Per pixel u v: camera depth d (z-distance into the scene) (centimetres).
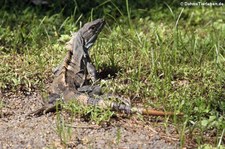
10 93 1207
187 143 1057
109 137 1062
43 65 1299
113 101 1138
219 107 1162
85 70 1239
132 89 1210
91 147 1029
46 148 1024
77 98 1140
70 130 1055
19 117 1130
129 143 1045
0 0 1711
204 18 1670
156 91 1197
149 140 1059
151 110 1116
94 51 1369
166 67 1269
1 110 1152
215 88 1227
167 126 1100
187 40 1432
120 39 1446
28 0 1709
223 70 1277
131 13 1673
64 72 1204
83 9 1691
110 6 1672
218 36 1462
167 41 1428
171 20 1647
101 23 1289
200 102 1144
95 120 1101
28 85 1226
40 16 1619
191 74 1280
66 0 1727
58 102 1138
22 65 1302
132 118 1118
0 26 1482
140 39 1402
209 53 1363
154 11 1680
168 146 1045
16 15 1617
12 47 1409
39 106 1173
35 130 1081
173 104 1148
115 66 1304
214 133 1088
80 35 1270
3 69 1263
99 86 1191
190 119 1101
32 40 1441
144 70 1290
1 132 1075
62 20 1595
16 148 1028
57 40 1441
